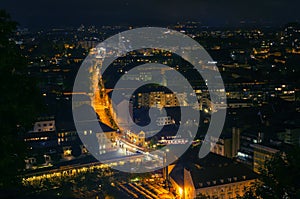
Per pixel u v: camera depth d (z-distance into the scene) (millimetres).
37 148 161375
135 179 140500
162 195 128250
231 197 123000
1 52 34625
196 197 116625
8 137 34094
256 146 142375
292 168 43719
